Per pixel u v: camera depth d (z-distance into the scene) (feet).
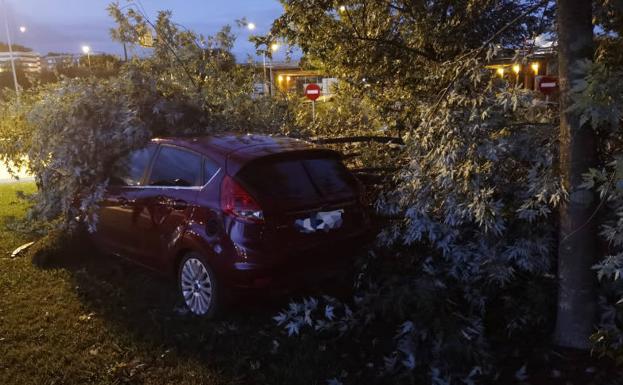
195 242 13.53
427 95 16.94
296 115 24.11
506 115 12.32
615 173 8.46
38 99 20.99
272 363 11.69
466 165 11.83
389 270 13.51
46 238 19.06
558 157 11.41
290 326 12.78
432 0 20.42
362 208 14.79
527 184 12.03
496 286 12.80
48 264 17.95
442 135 12.40
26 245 19.89
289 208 13.08
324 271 13.74
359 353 12.06
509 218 12.18
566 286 11.10
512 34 17.85
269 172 13.37
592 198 10.47
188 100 19.74
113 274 17.17
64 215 19.22
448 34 19.22
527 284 12.62
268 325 13.43
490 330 12.51
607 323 11.48
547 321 12.27
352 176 15.23
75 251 18.58
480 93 12.24
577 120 10.14
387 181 16.53
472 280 12.84
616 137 11.05
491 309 12.90
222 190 13.12
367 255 14.01
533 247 12.30
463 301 12.84
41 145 18.97
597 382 10.27
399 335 11.78
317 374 11.22
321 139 19.63
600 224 11.00
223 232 12.93
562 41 10.16
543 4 13.19
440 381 10.47
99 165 17.57
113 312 14.21
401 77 22.20
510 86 12.35
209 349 12.17
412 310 12.00
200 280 13.85
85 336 12.84
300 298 14.78
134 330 13.10
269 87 25.71
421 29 20.15
